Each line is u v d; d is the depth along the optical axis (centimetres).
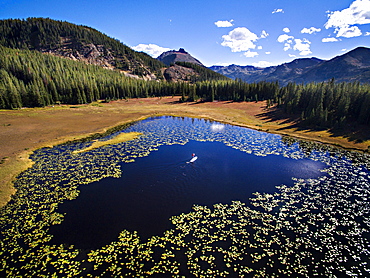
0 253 1823
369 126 5694
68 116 8562
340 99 6588
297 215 2389
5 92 9588
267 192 2873
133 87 16175
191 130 6581
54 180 3156
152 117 9162
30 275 1609
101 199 2662
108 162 3841
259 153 4419
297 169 3625
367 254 1850
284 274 1653
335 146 4978
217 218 2333
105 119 8262
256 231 2138
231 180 3203
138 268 1694
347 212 2439
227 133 6209
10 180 3152
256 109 10150
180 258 1800
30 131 6069
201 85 15838
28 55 16888
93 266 1703
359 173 3478
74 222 2228
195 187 2988
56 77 13050
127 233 2080
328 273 1662
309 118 6669
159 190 2892
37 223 2208
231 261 1775
